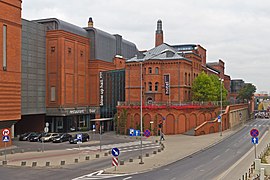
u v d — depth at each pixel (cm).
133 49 9819
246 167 3036
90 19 8094
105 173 2767
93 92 7631
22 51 6084
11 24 4691
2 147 4522
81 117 7469
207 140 5344
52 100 6738
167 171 2859
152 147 4603
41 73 6625
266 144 4884
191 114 6425
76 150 4303
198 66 8356
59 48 6694
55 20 6819
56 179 2523
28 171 2850
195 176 2641
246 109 11388
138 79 7406
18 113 4784
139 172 2816
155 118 6162
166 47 7975
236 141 5322
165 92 6844
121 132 6562
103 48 8044
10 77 4638
